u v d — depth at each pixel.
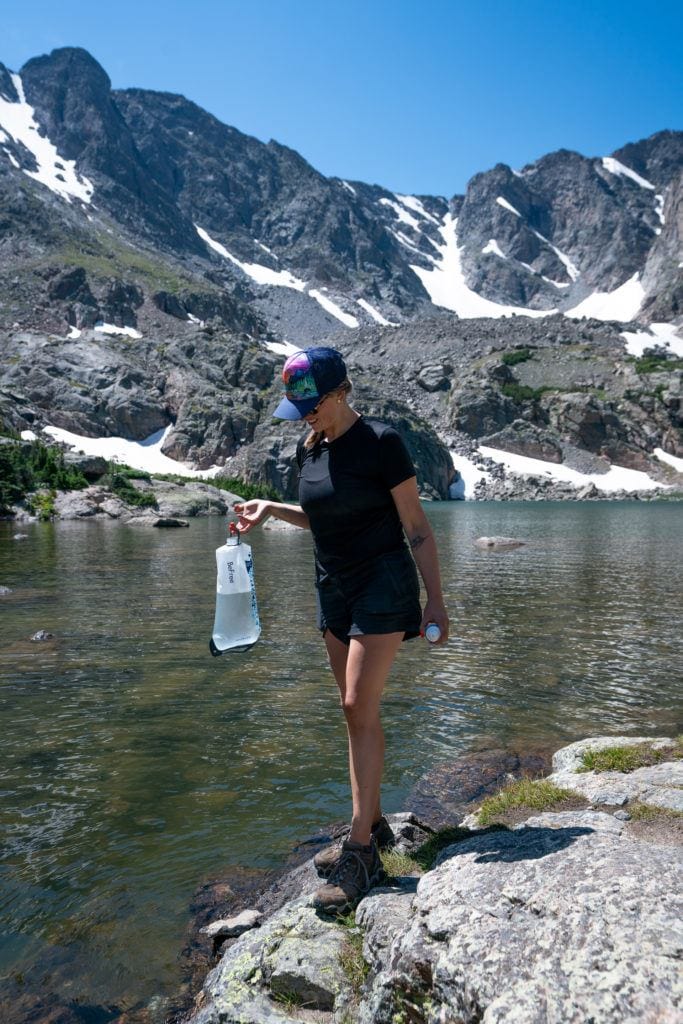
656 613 15.68
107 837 5.19
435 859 3.66
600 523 57.12
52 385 128.12
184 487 78.88
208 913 4.27
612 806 4.97
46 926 4.13
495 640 12.70
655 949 2.28
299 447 4.00
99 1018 3.42
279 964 3.25
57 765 6.57
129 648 11.55
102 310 171.38
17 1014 3.45
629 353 191.88
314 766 6.55
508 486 129.38
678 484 132.88
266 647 11.74
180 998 3.55
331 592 3.91
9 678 9.69
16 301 166.88
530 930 2.55
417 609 3.76
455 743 7.42
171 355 140.25
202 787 6.08
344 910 3.55
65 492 66.38
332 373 3.63
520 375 164.50
